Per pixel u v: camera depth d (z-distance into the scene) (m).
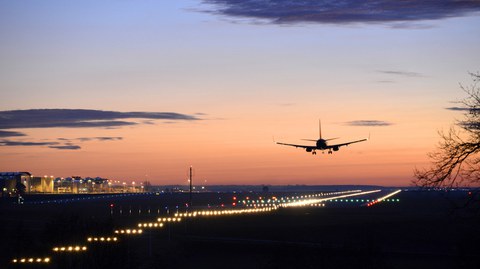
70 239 87.56
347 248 70.69
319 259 73.56
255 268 93.44
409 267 88.56
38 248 91.12
